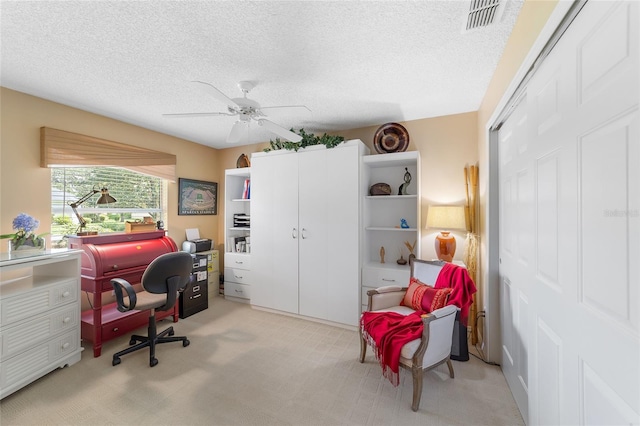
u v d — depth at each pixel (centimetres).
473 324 268
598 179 81
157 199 378
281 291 344
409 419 170
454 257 307
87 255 254
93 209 310
